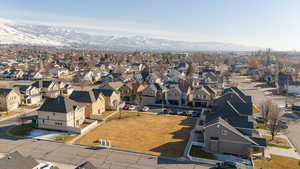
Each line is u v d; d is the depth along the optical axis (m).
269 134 46.03
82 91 58.38
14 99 63.25
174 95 70.12
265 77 124.06
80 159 34.59
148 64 169.50
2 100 60.38
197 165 33.47
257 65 169.62
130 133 45.91
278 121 45.53
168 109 63.62
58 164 32.97
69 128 46.22
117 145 39.94
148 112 62.06
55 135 43.97
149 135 44.91
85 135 44.38
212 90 71.00
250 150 36.00
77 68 153.38
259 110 63.38
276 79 105.38
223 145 37.56
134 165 33.12
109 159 34.81
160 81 98.94
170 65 170.38
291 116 58.97
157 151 37.84
